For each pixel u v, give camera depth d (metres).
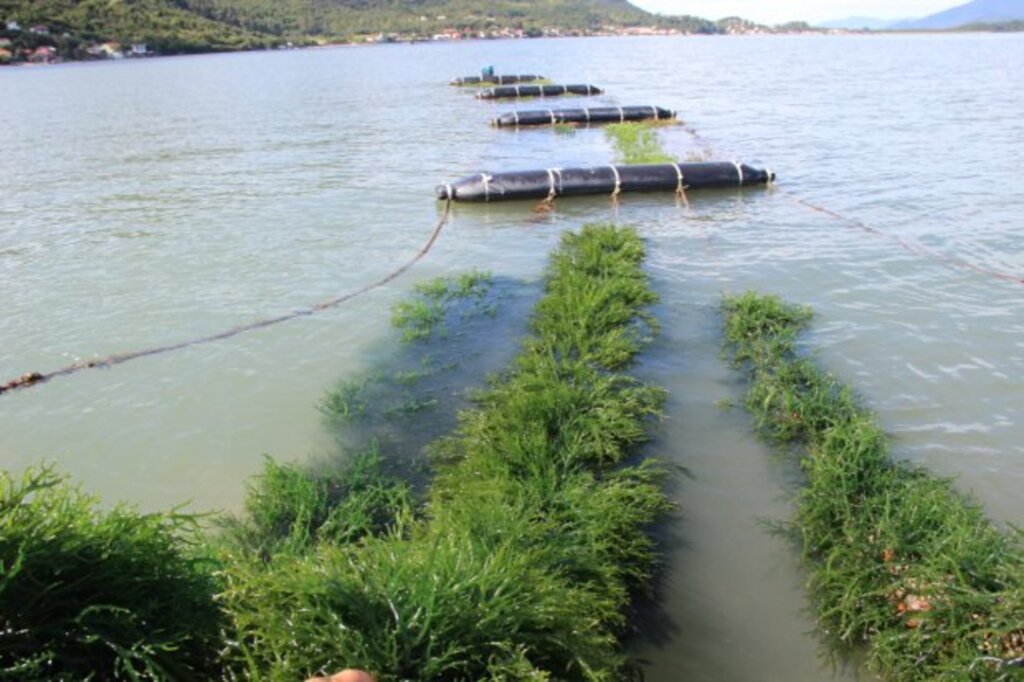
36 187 21.91
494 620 4.26
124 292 12.55
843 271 12.52
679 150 25.28
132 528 4.21
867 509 6.04
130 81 67.25
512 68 77.50
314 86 57.84
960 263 12.73
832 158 23.08
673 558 6.05
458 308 11.48
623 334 9.92
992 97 39.22
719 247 14.23
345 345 10.26
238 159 25.88
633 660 5.09
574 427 7.46
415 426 8.15
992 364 9.00
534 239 15.29
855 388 8.54
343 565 4.54
